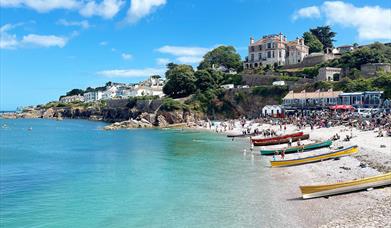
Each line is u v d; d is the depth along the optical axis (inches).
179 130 4746.6
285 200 1360.7
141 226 1174.3
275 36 6599.4
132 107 6643.7
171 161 2347.4
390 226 982.4
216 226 1131.3
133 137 4003.4
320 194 1341.0
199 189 1594.5
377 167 1656.0
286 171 1861.5
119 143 3484.3
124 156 2640.3
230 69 7204.7
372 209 1149.1
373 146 2151.8
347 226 1028.5
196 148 2945.4
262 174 1834.4
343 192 1339.8
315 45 7253.9
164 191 1588.3
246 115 5408.5
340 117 3540.8
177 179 1809.8
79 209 1371.8
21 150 3157.0
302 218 1150.3
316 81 4901.6
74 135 4527.6
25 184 1802.4
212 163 2220.7
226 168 2041.1
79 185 1754.4
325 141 2391.7
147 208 1357.0
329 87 4594.0
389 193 1286.9
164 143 3353.8
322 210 1206.3
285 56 6476.4
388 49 5605.3
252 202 1362.0
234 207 1312.7
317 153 2281.0
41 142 3833.7
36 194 1603.1
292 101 4734.3
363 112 3656.5
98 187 1702.8
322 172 1739.7
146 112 5856.3
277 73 5802.2
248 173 1876.2
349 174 1632.6
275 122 4227.4
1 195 1592.0
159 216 1261.1
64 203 1454.2
